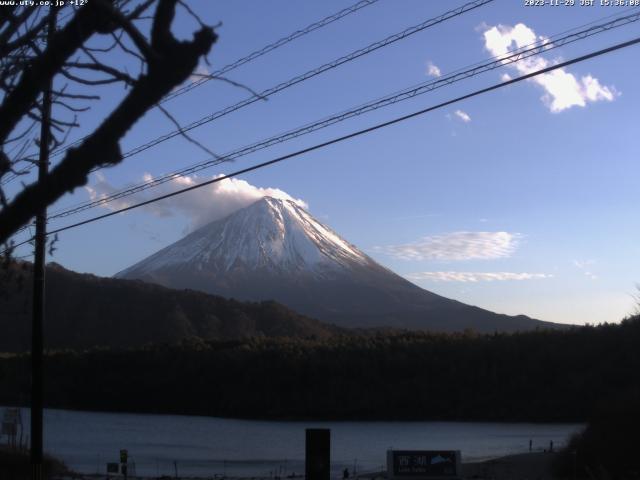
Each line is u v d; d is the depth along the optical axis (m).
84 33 3.49
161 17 3.21
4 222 3.25
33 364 18.28
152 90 3.20
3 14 4.09
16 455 29.27
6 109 3.57
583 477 38.44
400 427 98.06
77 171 3.23
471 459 60.47
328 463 19.86
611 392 95.88
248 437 86.44
